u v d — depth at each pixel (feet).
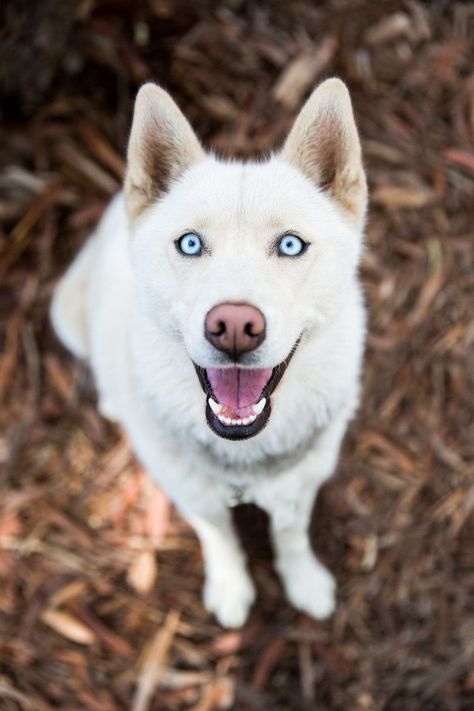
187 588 3.39
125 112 3.91
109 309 3.00
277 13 3.95
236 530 3.50
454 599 3.38
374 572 3.42
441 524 3.45
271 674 3.30
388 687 3.29
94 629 3.33
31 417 3.64
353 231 2.53
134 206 2.56
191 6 3.94
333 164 2.54
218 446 2.70
